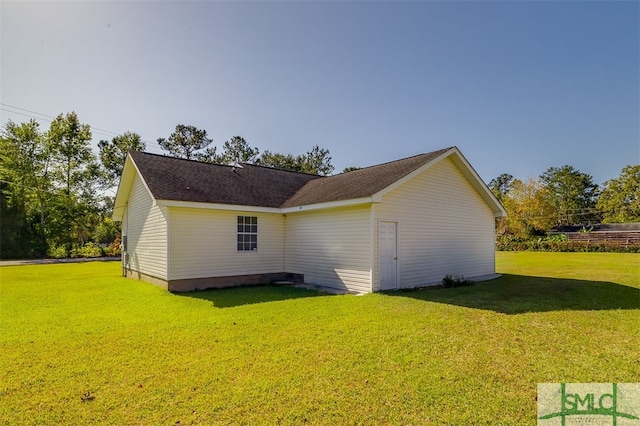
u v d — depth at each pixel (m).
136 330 5.90
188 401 3.33
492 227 14.55
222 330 5.82
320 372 4.00
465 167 12.71
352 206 10.54
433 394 3.45
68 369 4.16
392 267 10.52
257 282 12.23
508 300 8.37
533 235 38.50
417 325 6.04
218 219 11.45
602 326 5.96
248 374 3.96
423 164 10.91
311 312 7.14
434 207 11.97
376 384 3.68
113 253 32.41
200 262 10.99
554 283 11.27
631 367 4.13
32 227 31.38
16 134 30.73
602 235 36.53
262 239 12.48
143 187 13.23
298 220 12.52
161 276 11.09
